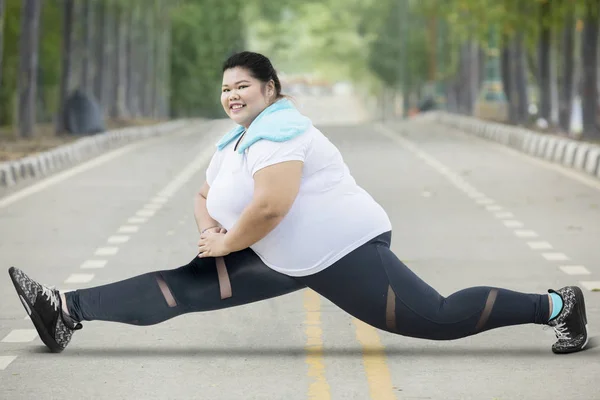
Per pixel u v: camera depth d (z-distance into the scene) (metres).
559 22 38.69
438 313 7.78
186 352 8.55
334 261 7.68
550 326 8.16
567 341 8.21
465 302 7.82
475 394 7.36
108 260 13.35
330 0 133.12
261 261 7.78
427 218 17.31
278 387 7.56
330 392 7.42
